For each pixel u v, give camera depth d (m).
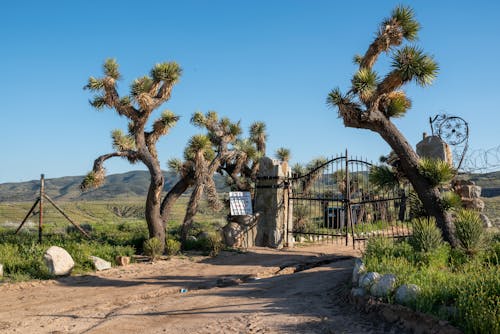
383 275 7.73
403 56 11.53
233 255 15.81
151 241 15.01
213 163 18.39
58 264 11.94
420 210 12.98
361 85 11.71
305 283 10.23
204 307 8.41
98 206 103.00
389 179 13.00
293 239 19.94
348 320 7.00
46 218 60.16
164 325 7.25
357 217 23.66
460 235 10.49
